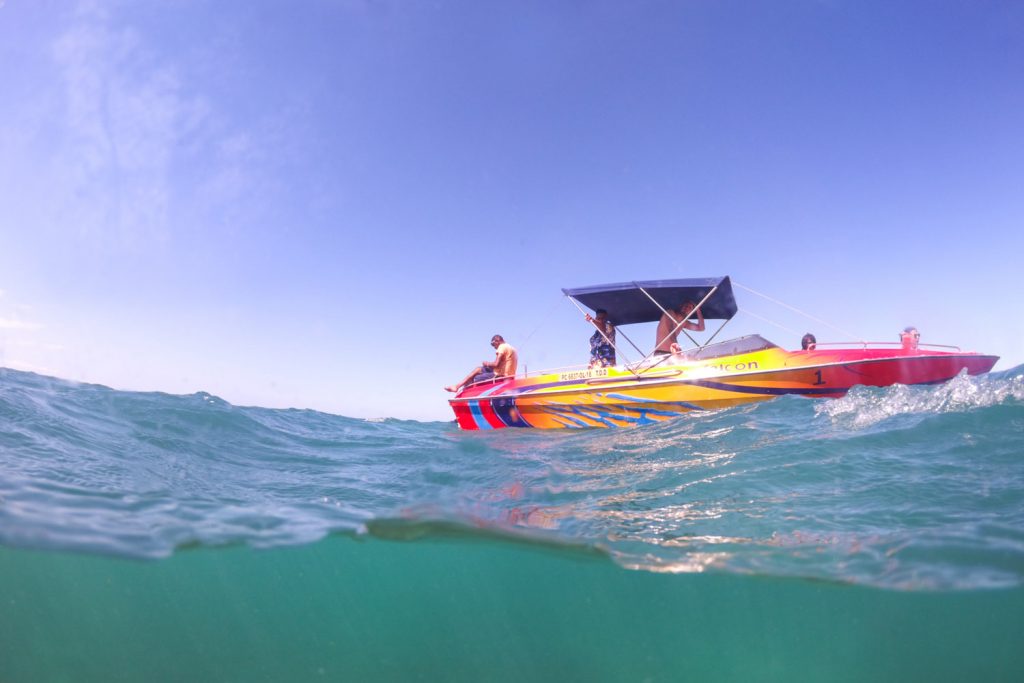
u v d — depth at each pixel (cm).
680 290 833
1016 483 392
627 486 491
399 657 570
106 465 508
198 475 532
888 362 712
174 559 392
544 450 690
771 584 344
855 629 412
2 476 428
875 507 387
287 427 883
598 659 546
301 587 507
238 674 518
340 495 501
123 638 608
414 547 426
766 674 486
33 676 507
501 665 534
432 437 910
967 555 313
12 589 479
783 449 527
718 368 783
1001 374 643
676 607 441
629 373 838
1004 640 378
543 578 453
